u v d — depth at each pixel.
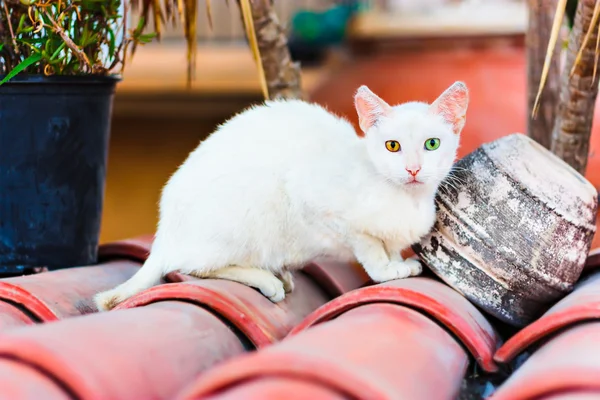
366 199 1.76
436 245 1.76
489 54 7.91
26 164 2.04
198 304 1.60
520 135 1.82
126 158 5.14
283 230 1.85
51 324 1.30
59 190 2.07
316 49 7.65
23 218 2.07
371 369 1.11
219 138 1.92
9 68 2.04
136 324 1.38
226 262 1.84
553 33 1.68
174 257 1.84
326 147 1.83
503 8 8.61
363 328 1.33
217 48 8.42
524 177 1.72
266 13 2.42
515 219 1.70
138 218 4.09
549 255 1.70
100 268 2.04
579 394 1.08
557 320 1.45
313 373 1.04
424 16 8.55
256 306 1.69
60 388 1.14
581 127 2.22
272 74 2.48
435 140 1.75
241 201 1.80
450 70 7.12
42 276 1.85
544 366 1.20
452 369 1.37
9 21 1.97
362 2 8.59
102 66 2.12
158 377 1.25
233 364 1.07
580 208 1.72
